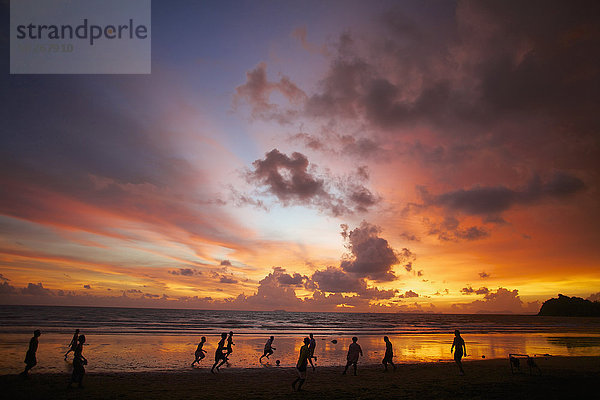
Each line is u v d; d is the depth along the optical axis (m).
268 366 18.91
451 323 97.88
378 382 13.87
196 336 36.12
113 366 17.70
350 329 61.47
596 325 84.69
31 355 13.34
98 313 100.88
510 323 99.12
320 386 13.04
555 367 18.11
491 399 10.58
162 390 12.06
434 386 12.86
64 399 10.59
